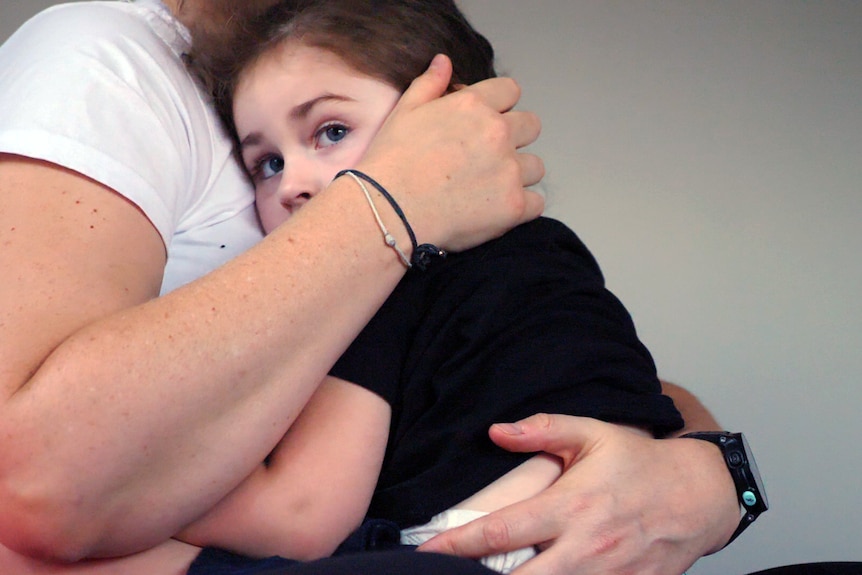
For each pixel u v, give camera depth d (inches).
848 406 84.5
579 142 88.7
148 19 44.4
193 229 44.1
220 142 45.5
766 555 83.2
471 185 38.9
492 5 89.7
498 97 42.9
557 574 34.0
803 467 84.3
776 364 85.3
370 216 35.0
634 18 89.4
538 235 43.3
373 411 37.2
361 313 34.2
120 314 30.3
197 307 30.7
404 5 47.3
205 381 30.1
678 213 87.3
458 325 39.4
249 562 34.0
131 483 30.0
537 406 38.3
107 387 28.8
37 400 28.4
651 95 88.5
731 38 88.4
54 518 29.0
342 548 35.9
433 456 37.8
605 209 88.0
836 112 86.9
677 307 86.5
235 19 45.8
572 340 39.9
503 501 36.8
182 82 43.3
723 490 39.3
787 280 85.8
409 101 42.0
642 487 36.6
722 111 87.7
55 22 40.5
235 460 31.8
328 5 45.7
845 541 83.3
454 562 28.4
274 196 46.0
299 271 32.5
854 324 85.1
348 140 44.3
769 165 86.8
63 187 33.5
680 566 37.5
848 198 86.0
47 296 30.5
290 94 43.8
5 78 38.2
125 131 36.5
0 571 31.0
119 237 33.7
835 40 87.5
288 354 32.0
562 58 89.4
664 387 55.4
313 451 35.8
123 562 32.6
